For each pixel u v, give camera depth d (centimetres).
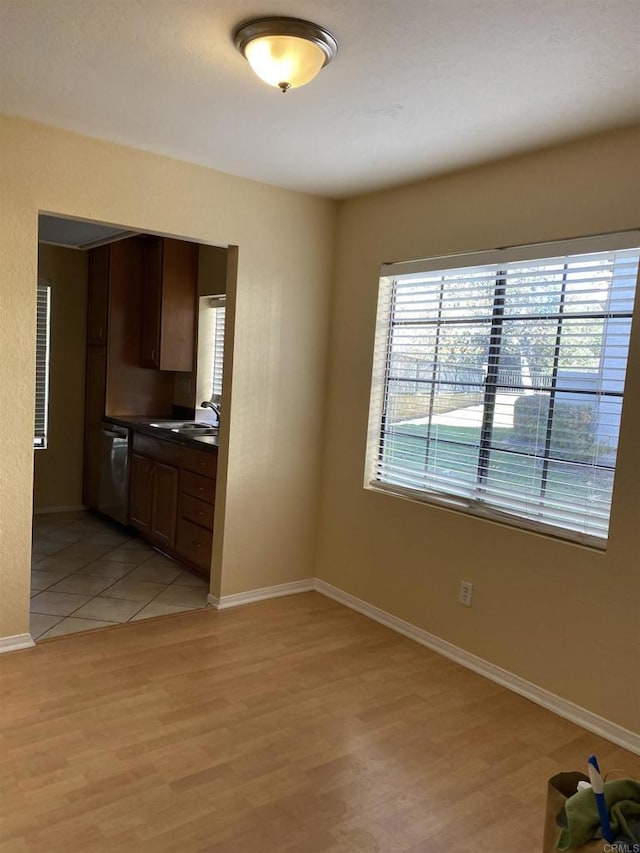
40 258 524
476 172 303
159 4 176
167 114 257
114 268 510
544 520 283
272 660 304
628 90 213
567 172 266
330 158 300
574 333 269
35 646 302
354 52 196
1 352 279
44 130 278
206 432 443
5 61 214
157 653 303
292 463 385
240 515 365
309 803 204
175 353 500
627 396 247
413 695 279
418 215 332
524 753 239
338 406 385
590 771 140
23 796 200
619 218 249
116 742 231
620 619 251
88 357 550
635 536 245
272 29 183
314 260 377
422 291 338
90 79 227
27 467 292
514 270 292
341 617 361
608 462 260
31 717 243
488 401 305
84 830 187
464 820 201
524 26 178
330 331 389
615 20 172
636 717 245
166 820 193
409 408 348
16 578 295
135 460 478
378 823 197
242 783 212
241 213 342
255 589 379
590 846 134
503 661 294
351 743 239
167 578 404
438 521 324
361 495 370
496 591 297
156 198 311
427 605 330
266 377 366
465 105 232
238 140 283
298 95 231
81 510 565
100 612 347
